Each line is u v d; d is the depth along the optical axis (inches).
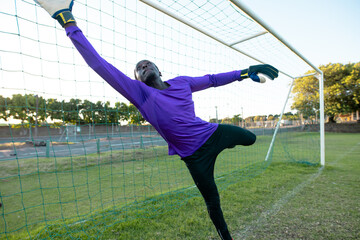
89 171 227.6
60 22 47.8
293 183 172.1
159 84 57.3
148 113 53.3
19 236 95.2
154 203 131.3
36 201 143.3
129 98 51.8
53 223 107.7
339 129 991.0
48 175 213.8
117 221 108.3
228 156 307.3
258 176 194.5
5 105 90.7
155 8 120.6
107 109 135.5
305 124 410.0
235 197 139.3
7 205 137.6
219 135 57.5
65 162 259.3
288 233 95.9
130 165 250.7
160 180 189.6
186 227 101.5
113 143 421.7
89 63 46.8
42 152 365.7
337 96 946.7
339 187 159.5
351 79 868.0
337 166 236.8
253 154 325.1
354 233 93.7
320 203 129.0
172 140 55.6
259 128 354.6
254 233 96.7
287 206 125.7
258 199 136.9
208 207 56.1
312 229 98.7
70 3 49.8
